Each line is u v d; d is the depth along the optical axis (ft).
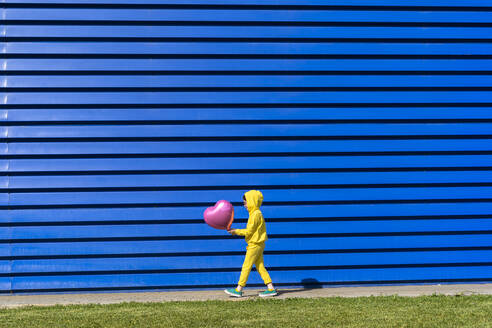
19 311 29.14
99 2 36.14
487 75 37.83
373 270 36.99
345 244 36.86
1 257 35.29
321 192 36.86
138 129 36.11
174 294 34.73
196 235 36.27
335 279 36.83
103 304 31.07
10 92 35.55
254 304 29.84
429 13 37.73
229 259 36.50
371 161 37.14
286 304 29.63
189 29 36.60
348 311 27.30
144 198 36.06
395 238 37.11
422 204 37.32
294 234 36.68
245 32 36.88
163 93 36.35
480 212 37.55
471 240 37.45
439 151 37.50
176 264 36.22
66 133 35.68
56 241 35.68
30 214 35.45
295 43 37.11
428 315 26.07
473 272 37.50
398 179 37.19
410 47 37.63
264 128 36.73
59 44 35.81
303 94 36.99
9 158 35.50
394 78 37.40
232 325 24.38
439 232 37.40
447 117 37.50
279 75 36.96
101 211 35.78
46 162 35.53
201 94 36.52
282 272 36.68
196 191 36.45
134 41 36.40
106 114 35.99
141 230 36.01
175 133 36.27
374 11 37.50
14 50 35.50
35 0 35.78
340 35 37.24
